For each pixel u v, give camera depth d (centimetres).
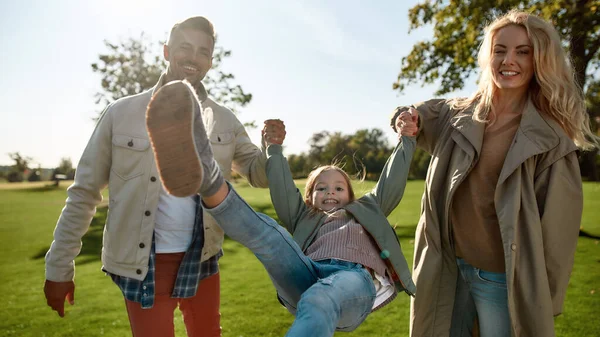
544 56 267
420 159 4206
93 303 634
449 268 293
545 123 267
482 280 281
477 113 282
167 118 188
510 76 272
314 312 200
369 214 282
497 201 264
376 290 264
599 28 1315
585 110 281
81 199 262
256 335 479
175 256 266
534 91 281
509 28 275
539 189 265
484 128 283
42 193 3362
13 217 1884
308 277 238
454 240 290
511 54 271
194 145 191
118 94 2634
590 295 601
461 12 1488
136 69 2658
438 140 303
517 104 283
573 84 275
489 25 297
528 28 268
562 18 1262
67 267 267
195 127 198
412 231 1249
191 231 269
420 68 1619
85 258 1050
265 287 691
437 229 290
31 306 628
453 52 1555
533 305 258
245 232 220
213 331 292
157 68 2702
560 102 269
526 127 268
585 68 1358
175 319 554
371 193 298
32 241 1288
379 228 279
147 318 259
